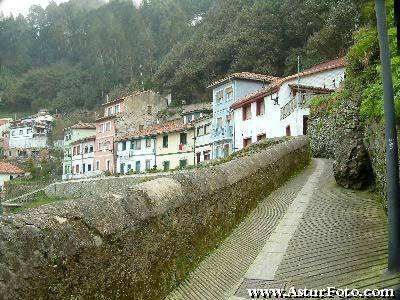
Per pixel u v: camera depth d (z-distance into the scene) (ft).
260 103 113.09
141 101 190.39
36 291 11.38
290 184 47.26
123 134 181.27
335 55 147.43
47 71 386.11
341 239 25.36
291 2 182.19
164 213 19.74
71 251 12.87
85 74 366.84
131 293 16.16
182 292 19.74
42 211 13.05
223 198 28.81
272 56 178.81
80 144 207.41
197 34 233.14
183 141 150.10
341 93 57.52
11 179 203.72
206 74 207.00
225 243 27.30
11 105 366.84
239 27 197.47
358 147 38.86
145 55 346.54
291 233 28.30
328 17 155.74
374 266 20.30
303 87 97.04
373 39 37.32
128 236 16.26
